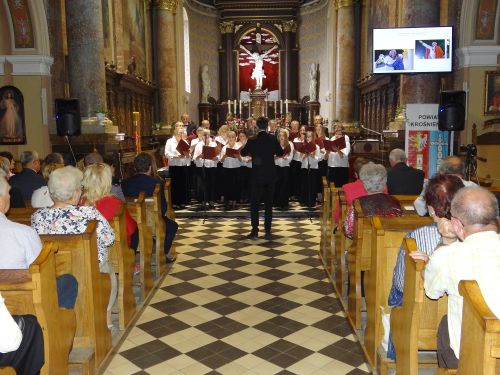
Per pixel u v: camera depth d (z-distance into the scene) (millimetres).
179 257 6633
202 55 21328
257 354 3861
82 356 3271
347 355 3834
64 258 3252
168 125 17469
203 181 9562
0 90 9281
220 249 7031
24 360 2432
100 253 3646
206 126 10281
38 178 5629
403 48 8906
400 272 2936
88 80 9625
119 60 13344
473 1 9023
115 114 13031
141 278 4891
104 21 12078
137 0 15406
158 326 4395
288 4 21125
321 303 4941
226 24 21469
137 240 5074
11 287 2451
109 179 4348
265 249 7016
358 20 16719
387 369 3158
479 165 8484
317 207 9773
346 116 16969
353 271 4250
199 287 5430
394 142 9664
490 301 2068
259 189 7512
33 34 9367
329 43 19312
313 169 9625
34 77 9492
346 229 4398
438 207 2689
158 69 17391
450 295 2215
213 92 21906
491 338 1676
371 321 3572
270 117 21281
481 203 2166
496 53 9180
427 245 2928
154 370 3611
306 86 21578
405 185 5430
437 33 8797
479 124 9328
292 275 5840
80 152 9695
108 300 3807
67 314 3000
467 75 9297
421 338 2809
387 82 13242
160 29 17234
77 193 3531
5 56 9297
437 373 2525
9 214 4273
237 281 5629
